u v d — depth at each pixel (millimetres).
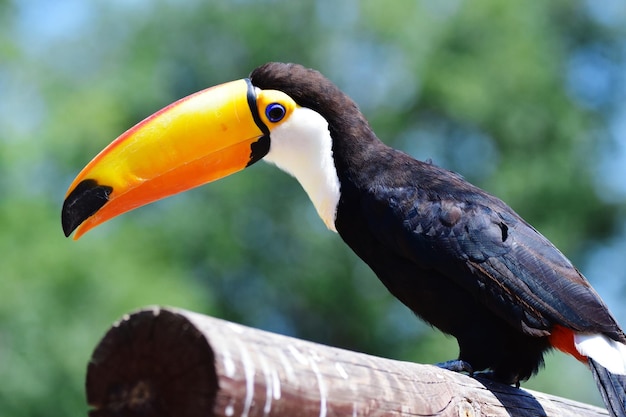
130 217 19469
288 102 7500
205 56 21656
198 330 4250
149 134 7332
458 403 5645
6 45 19922
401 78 21078
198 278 19844
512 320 6688
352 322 20750
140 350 4316
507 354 6871
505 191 20641
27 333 15680
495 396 6031
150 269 17797
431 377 5516
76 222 7234
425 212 7062
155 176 7309
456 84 20266
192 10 21484
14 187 17188
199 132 7395
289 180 20438
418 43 20781
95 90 19781
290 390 4504
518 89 20781
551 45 22500
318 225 20562
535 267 6727
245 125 7496
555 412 6363
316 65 21625
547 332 6609
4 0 20672
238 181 20000
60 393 15648
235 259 19922
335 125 7523
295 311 21125
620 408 6113
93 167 7238
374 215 7227
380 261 7309
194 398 4242
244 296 20594
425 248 6980
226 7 21469
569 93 22062
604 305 6602
